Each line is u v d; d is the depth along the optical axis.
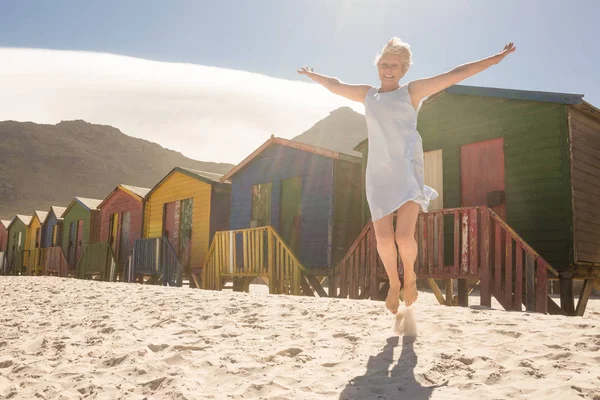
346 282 10.18
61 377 3.62
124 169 142.50
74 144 146.75
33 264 28.48
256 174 16.58
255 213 16.42
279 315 5.39
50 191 122.56
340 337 4.07
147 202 22.23
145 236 21.89
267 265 12.91
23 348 4.71
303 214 14.60
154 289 10.07
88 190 127.38
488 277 7.88
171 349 4.15
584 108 10.30
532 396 2.44
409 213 3.31
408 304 3.69
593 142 10.88
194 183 19.44
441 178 12.48
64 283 13.29
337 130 141.25
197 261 18.56
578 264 9.77
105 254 19.78
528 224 10.53
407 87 3.29
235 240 13.66
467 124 12.04
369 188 3.42
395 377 2.92
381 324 4.39
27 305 8.23
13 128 148.50
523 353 3.18
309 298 6.92
